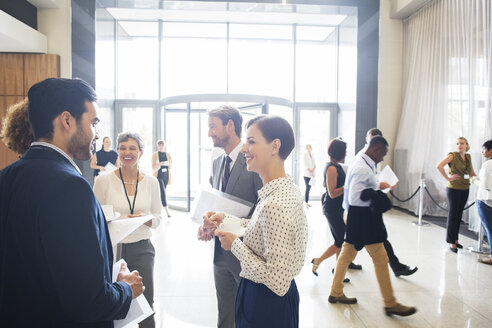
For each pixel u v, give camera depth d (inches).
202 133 295.6
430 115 268.7
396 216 263.1
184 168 299.9
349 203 109.6
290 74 362.0
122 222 59.3
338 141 128.4
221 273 76.3
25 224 32.5
